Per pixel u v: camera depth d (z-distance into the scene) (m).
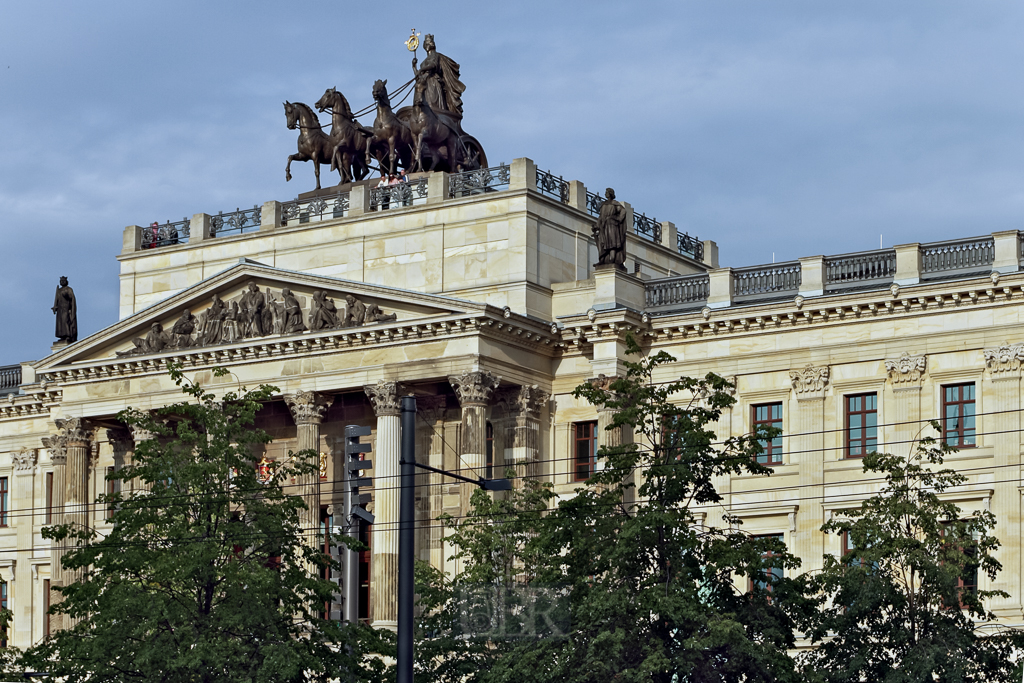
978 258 110.50
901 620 93.44
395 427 118.81
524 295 119.88
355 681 97.44
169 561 96.06
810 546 112.44
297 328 122.44
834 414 113.19
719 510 115.69
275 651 94.12
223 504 99.81
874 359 112.38
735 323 116.19
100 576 98.81
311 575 101.75
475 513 103.81
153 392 128.12
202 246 132.50
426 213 124.19
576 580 96.12
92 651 95.00
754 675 92.38
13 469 146.88
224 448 101.31
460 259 122.50
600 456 99.31
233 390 124.50
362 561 124.88
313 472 115.69
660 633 94.06
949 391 110.31
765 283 117.75
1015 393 107.88
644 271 132.00
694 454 95.81
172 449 103.81
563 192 126.25
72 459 132.38
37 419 146.38
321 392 121.81
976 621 106.94
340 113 130.88
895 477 96.06
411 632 73.38
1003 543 107.25
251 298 124.50
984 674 93.62
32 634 142.88
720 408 116.00
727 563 94.06
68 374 131.62
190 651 94.25
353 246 126.50
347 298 121.19
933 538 93.94
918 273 112.00
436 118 130.25
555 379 122.25
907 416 110.75
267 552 100.25
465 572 101.56
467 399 115.94
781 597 95.50
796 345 114.75
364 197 127.00
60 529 101.75
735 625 90.75
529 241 120.94
